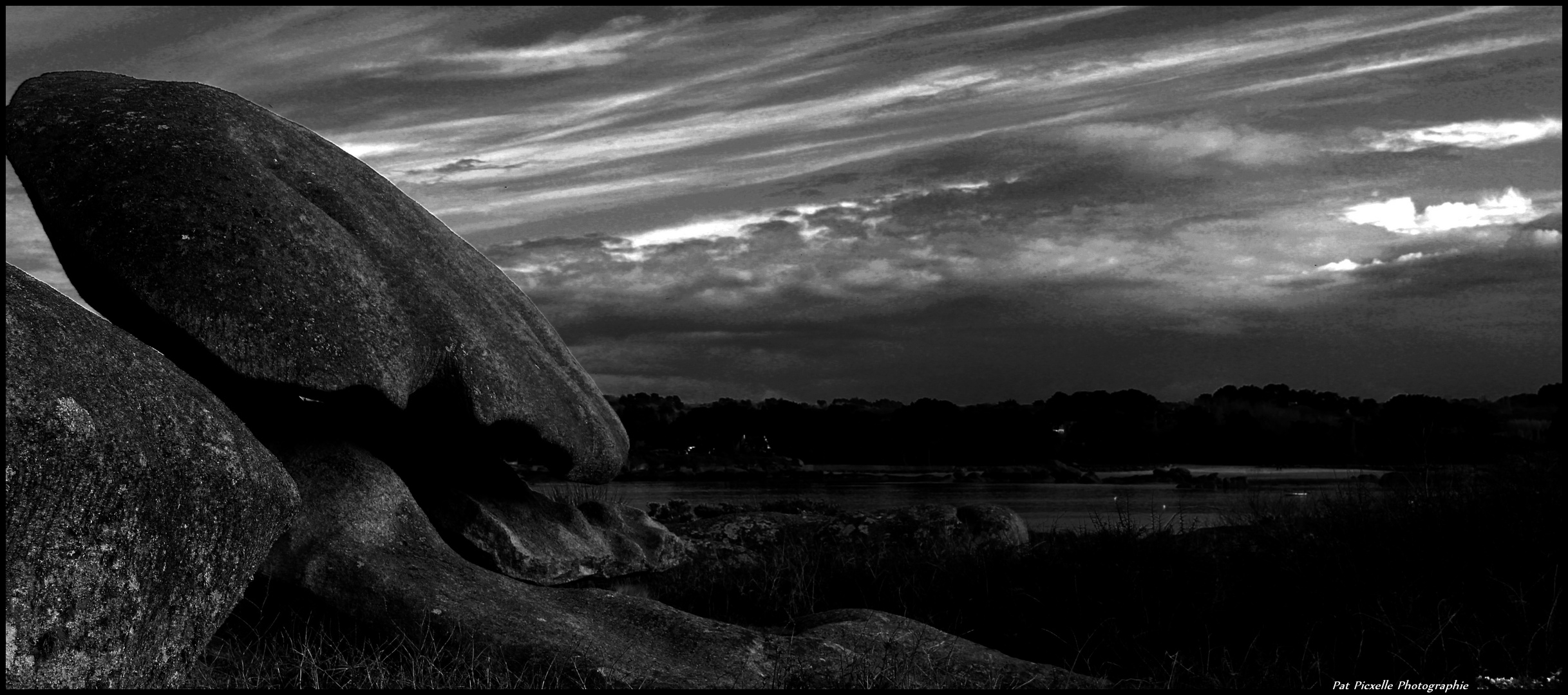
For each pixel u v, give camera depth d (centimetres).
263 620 642
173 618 498
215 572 516
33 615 438
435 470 808
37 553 438
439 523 768
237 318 642
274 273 659
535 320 922
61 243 669
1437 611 634
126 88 748
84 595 454
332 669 575
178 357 673
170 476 485
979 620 788
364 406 723
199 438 511
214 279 643
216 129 723
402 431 784
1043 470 3241
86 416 455
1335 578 716
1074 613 759
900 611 829
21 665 434
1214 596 737
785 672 617
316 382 655
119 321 686
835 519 1171
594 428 830
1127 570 791
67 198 659
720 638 641
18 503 430
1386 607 670
